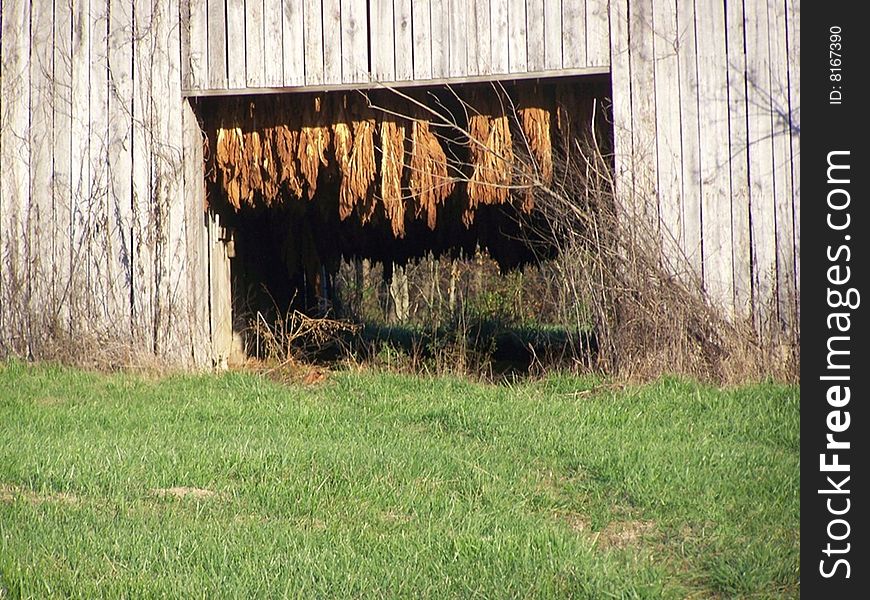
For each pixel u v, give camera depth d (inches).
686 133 824.9
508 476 549.0
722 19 821.2
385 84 863.7
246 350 1075.3
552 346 1204.5
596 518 491.5
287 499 503.8
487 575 408.8
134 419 679.7
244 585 394.9
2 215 909.2
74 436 624.1
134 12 897.5
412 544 442.6
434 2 856.9
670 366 801.6
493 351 1109.1
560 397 756.0
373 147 908.0
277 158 927.7
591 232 828.6
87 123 902.4
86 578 398.0
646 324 805.9
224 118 928.3
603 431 639.1
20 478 527.8
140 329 890.1
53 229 903.7
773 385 764.0
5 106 911.7
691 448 590.2
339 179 965.2
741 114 816.3
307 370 927.0
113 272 896.3
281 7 877.8
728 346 796.6
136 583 392.5
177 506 495.5
